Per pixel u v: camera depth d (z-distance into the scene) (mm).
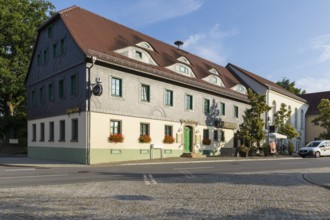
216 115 34719
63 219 6523
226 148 34094
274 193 9805
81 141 22375
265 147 36875
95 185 11133
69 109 23719
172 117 28812
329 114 46875
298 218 6793
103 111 22906
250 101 34688
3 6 34375
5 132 39531
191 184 11570
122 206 7711
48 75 27219
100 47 24141
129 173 15633
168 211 7238
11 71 35000
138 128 25453
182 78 29453
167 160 24938
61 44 25672
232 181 12539
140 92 25812
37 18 37406
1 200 8367
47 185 11141
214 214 7016
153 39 34219
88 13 28391
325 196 9398
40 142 28047
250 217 6812
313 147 36656
